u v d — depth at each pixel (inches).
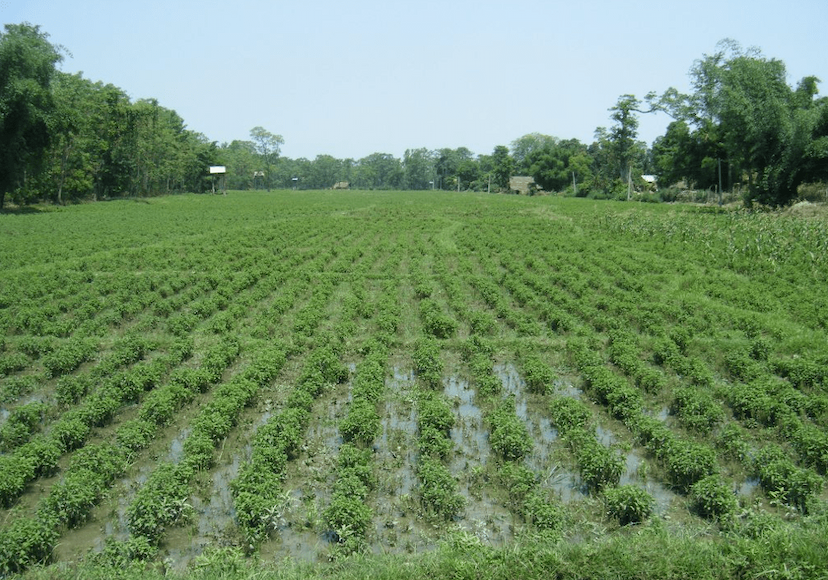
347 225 2847.0
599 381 864.9
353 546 531.2
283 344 1069.1
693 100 3732.8
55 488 581.3
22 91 2807.6
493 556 497.7
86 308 1273.4
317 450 719.1
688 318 1194.6
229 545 549.3
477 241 2285.9
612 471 637.3
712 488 588.7
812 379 887.1
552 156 6466.5
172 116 6742.1
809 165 2659.9
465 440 745.0
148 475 669.3
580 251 2071.9
